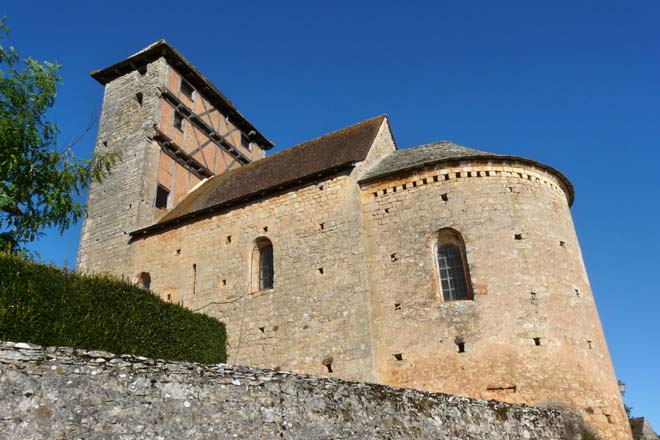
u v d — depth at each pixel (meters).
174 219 25.47
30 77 17.91
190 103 33.84
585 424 16.09
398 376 18.25
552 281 19.03
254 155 38.56
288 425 9.82
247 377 9.92
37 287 11.85
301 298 20.67
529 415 13.75
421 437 11.20
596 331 19.25
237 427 9.32
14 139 16.81
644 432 29.17
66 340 11.86
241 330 21.30
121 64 33.88
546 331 17.92
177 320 16.61
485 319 18.08
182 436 8.78
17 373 7.95
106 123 32.44
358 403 10.86
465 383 17.41
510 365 17.31
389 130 26.83
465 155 20.78
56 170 17.64
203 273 23.53
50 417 7.91
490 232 19.52
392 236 20.53
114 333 13.43
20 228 16.94
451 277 19.52
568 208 22.14
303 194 22.72
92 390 8.38
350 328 19.28
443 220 20.03
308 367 19.38
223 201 24.78
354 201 21.47
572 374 17.50
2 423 7.55
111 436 8.23
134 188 28.48
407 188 21.09
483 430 12.38
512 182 20.62
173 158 31.33
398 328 18.92
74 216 17.78
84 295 13.05
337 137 26.86
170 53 33.25
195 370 9.45
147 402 8.74
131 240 26.67
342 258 20.62
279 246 22.19
